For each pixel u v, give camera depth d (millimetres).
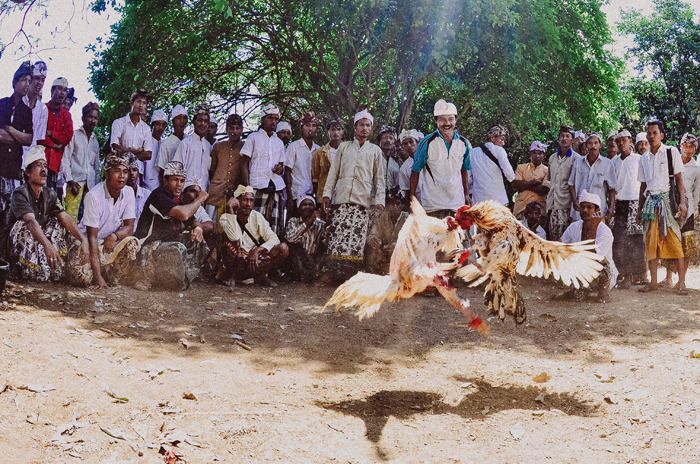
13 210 6594
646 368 5316
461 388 4879
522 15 12945
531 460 3713
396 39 13312
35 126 7359
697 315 7250
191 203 7969
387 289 4602
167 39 13766
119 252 7227
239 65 16047
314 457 3621
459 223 4930
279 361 5297
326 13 13336
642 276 9523
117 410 3898
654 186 8812
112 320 5863
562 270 5176
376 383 4910
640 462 3697
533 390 4867
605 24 15070
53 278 6973
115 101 13609
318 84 15195
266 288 8430
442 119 8266
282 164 9133
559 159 10234
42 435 3514
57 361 4484
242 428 3830
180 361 5016
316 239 9062
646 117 28734
